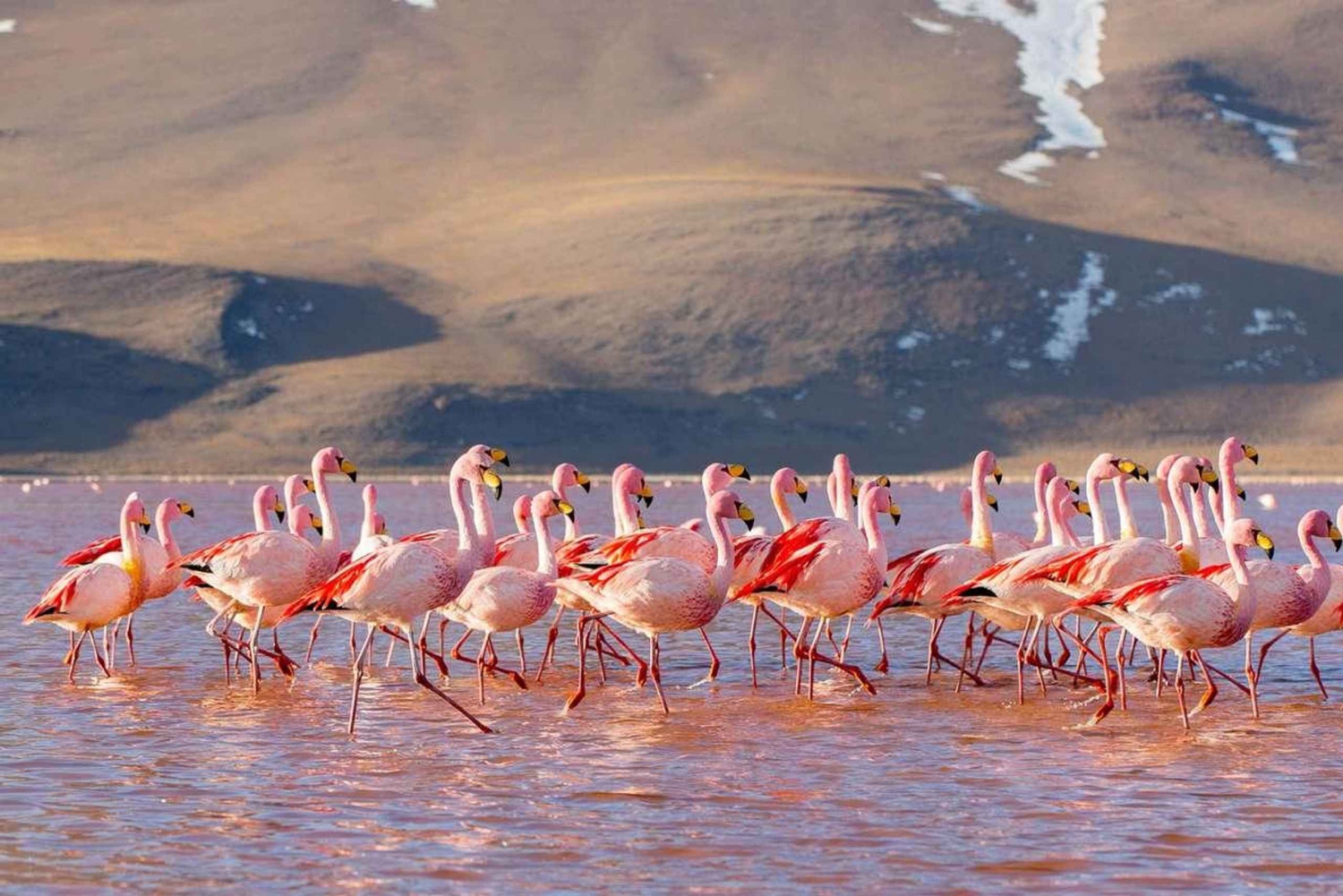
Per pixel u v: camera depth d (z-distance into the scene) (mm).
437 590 19047
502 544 23906
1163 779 16406
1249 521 20406
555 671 24203
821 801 15445
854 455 121625
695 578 20312
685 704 21109
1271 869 13164
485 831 14367
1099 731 19125
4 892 12586
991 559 22234
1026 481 111500
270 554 21219
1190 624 18875
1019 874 13062
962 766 17031
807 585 21188
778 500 24516
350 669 24203
